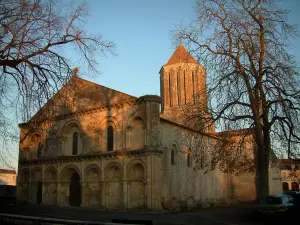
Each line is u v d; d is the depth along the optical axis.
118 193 35.25
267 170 23.50
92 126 38.88
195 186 42.19
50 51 20.14
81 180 38.12
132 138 35.50
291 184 76.62
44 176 42.25
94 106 39.12
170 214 29.47
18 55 18.92
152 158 33.19
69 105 23.23
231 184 52.97
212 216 26.67
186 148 41.28
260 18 22.67
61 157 40.53
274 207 21.81
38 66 19.91
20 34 18.95
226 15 23.64
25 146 44.91
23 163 45.28
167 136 37.34
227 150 28.52
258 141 23.28
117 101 37.28
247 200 53.41
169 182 36.34
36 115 21.81
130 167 34.53
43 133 23.72
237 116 22.70
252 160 40.53
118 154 35.38
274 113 22.12
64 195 40.12
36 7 19.30
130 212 31.44
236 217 25.41
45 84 20.08
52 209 35.81
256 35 22.59
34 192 43.59
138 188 34.06
